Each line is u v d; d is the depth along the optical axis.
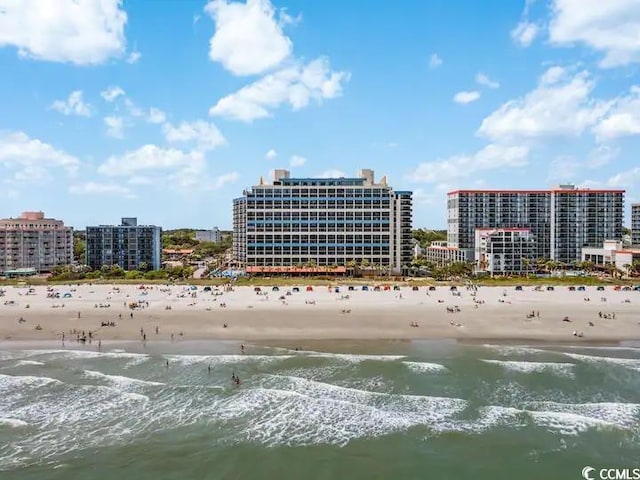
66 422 46.09
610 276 170.62
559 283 145.38
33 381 56.16
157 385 54.66
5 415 47.44
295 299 112.69
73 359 64.62
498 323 86.31
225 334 78.44
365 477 37.50
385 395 51.50
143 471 38.25
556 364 61.47
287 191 177.88
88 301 109.69
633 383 55.06
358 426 44.94
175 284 142.25
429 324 85.56
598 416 46.66
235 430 44.38
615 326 84.25
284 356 65.31
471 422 45.56
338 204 178.38
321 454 40.44
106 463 39.31
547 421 45.59
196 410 48.34
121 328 82.50
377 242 178.62
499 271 176.88
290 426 45.03
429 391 52.72
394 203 183.00
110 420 46.41
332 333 79.12
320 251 178.50
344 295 118.75
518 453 40.53
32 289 128.38
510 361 63.03
